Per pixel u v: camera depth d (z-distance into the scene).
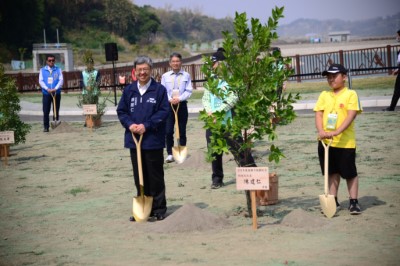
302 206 8.33
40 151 14.92
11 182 11.10
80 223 8.00
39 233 7.61
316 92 27.94
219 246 6.64
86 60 19.62
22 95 38.78
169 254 6.44
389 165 10.80
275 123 7.80
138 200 8.00
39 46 66.88
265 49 7.70
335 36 144.25
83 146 15.51
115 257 6.43
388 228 7.04
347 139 7.77
